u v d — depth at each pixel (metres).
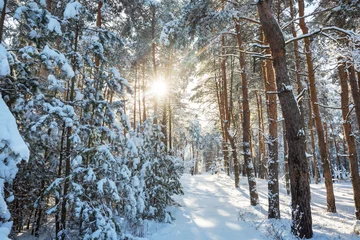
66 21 5.73
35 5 5.39
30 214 6.44
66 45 6.06
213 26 9.88
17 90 5.01
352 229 7.41
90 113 6.20
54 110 4.97
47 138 5.70
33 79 5.25
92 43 6.26
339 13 8.92
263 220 8.41
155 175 9.36
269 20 7.25
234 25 11.86
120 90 6.78
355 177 9.11
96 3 11.08
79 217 5.30
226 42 15.66
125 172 6.03
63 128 5.73
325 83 16.95
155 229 7.50
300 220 6.44
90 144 6.09
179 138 28.00
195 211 10.45
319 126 10.80
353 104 9.68
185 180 22.59
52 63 5.14
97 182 5.17
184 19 9.77
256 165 36.75
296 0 12.05
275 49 7.25
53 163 6.26
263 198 13.57
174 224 8.24
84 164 5.82
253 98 23.97
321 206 12.05
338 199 14.02
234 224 8.10
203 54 14.72
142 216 8.06
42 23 5.36
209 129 35.91
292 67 15.76
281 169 30.58
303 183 6.58
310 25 11.81
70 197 5.02
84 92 6.45
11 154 3.39
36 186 5.95
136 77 21.09
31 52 4.87
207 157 50.56
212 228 7.70
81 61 6.04
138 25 14.66
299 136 6.77
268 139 9.49
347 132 9.71
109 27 12.77
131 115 26.59
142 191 8.02
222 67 18.00
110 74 6.59
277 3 12.18
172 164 11.09
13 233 5.85
